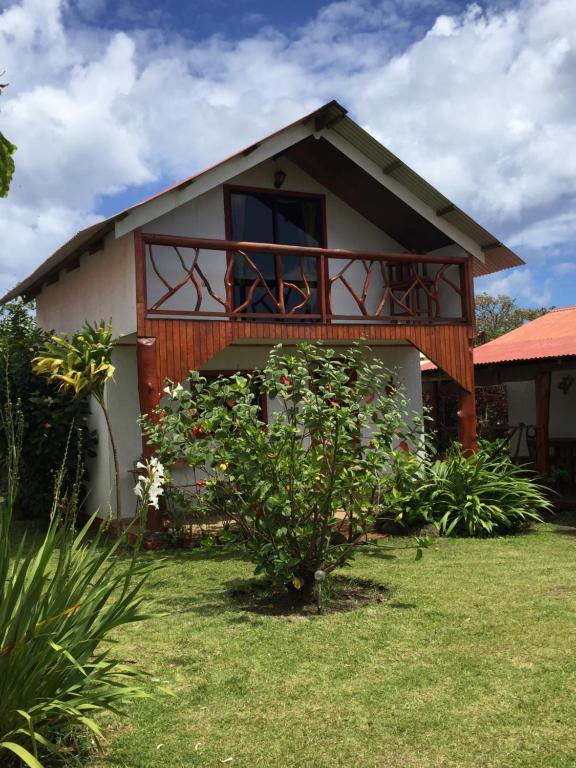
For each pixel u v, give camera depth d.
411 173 11.24
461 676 4.52
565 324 15.60
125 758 3.57
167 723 3.96
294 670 4.68
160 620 5.80
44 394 11.01
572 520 11.34
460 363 11.86
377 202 12.51
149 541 8.91
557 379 15.35
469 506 10.18
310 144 11.37
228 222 11.92
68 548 3.93
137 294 9.44
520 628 5.41
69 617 3.62
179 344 9.59
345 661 4.82
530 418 16.05
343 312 12.97
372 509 6.66
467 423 11.90
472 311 12.02
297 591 6.43
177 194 9.73
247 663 4.82
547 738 3.72
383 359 13.12
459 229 11.98
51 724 3.45
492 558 8.22
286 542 6.21
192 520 9.32
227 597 6.57
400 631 5.41
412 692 4.30
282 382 6.68
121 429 10.70
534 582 6.89
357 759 3.55
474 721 3.93
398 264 13.42
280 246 10.48
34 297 15.41
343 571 7.48
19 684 3.22
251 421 6.27
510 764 3.48
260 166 12.21
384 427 6.38
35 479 11.04
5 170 4.82
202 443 6.43
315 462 6.35
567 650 4.93
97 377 8.89
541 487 11.37
